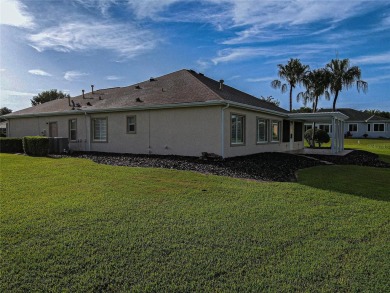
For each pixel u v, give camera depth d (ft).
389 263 10.98
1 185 24.11
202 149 42.11
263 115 53.42
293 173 32.58
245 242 12.74
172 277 9.93
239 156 44.78
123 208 17.60
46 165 35.58
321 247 12.32
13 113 71.05
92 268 10.48
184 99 43.65
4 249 11.89
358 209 17.85
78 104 60.54
